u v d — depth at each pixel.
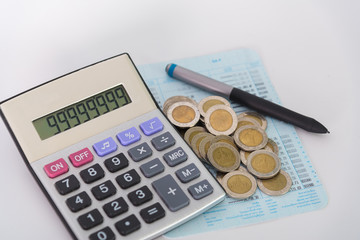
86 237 0.72
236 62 1.00
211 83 0.93
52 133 0.80
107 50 1.01
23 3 1.06
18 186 0.81
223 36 1.05
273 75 0.99
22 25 1.03
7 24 1.03
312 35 1.06
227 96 0.93
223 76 0.98
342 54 1.03
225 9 1.09
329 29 1.07
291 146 0.88
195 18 1.07
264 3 1.11
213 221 0.78
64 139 0.80
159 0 1.09
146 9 1.08
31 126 0.79
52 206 0.75
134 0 1.09
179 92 0.94
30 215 0.78
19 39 1.01
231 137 0.86
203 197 0.76
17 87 0.94
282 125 0.90
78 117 0.82
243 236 0.77
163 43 1.03
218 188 0.77
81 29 1.03
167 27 1.05
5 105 0.80
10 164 0.83
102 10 1.07
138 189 0.76
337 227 0.79
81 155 0.78
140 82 0.86
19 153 0.83
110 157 0.79
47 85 0.82
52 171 0.76
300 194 0.82
